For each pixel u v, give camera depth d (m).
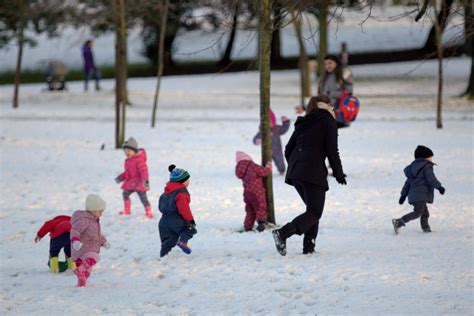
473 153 26.86
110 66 74.06
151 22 50.38
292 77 61.25
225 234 16.53
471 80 46.69
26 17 41.81
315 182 13.88
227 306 11.39
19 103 46.47
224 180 23.12
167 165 25.97
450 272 12.86
